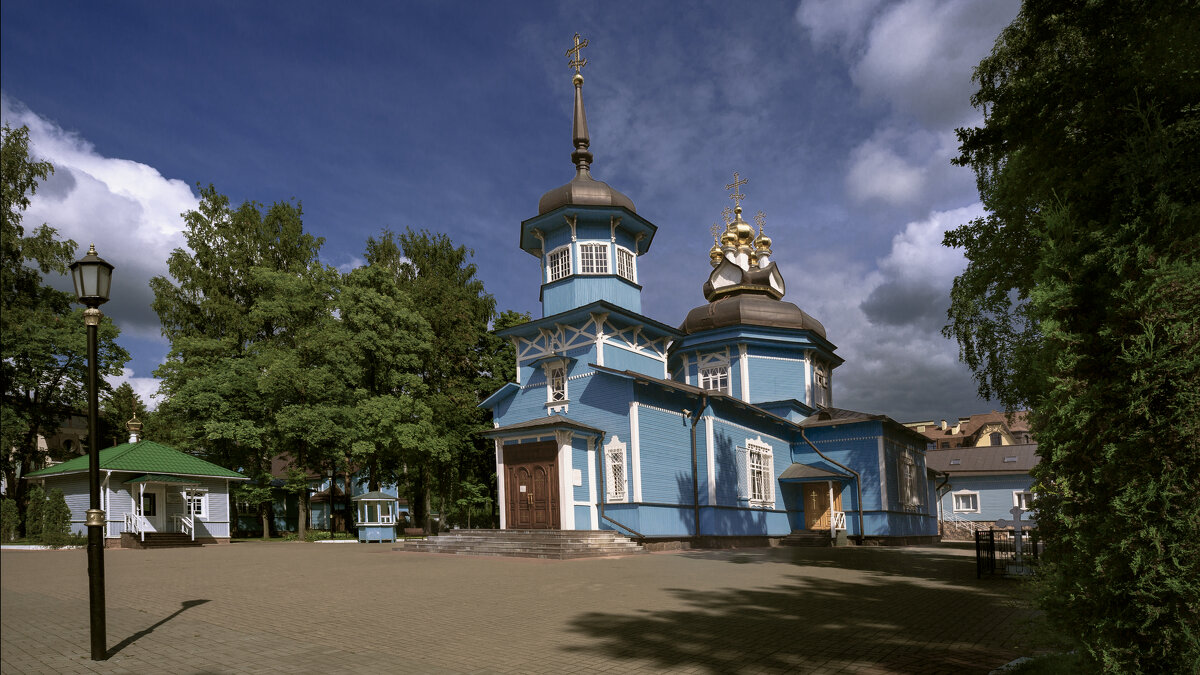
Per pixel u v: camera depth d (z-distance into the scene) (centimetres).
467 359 4106
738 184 4253
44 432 1805
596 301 2612
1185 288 469
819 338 3669
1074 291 521
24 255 691
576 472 2464
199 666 744
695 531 2647
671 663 761
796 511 3362
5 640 863
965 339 1608
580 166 3064
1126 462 480
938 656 787
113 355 3638
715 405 2812
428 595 1266
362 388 3631
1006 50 1399
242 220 4381
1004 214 1201
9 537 2650
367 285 3753
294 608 1118
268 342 3906
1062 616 525
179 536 3111
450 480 4150
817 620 1008
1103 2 720
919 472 3834
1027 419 627
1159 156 539
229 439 3734
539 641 869
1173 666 464
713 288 3878
